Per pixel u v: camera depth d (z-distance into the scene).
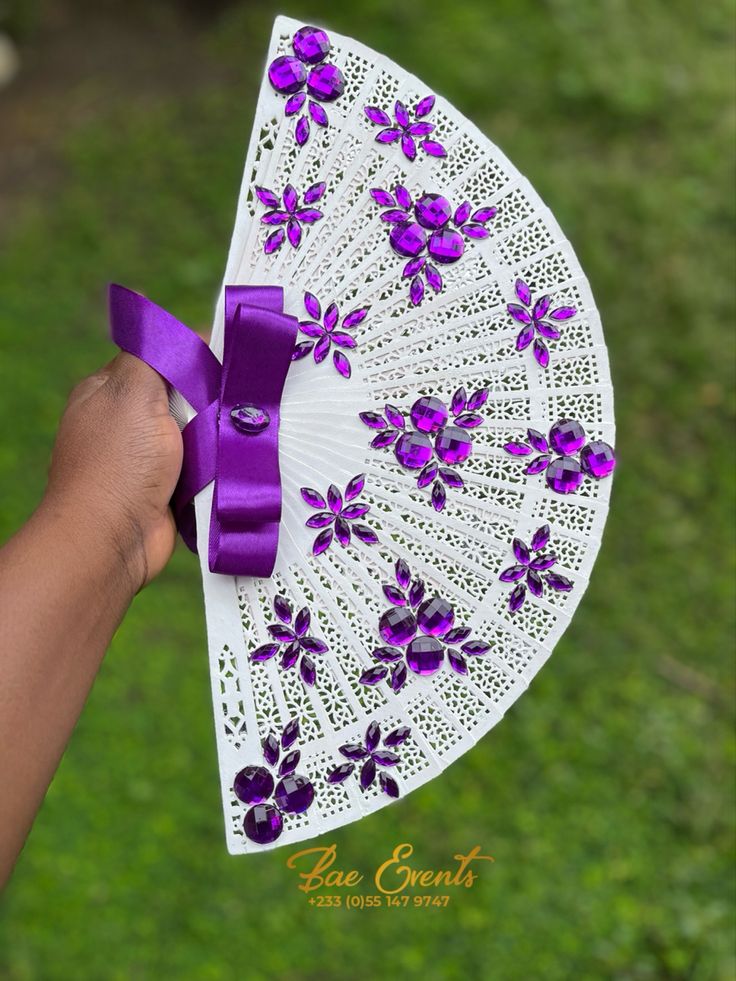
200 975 0.87
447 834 0.91
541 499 0.49
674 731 0.94
